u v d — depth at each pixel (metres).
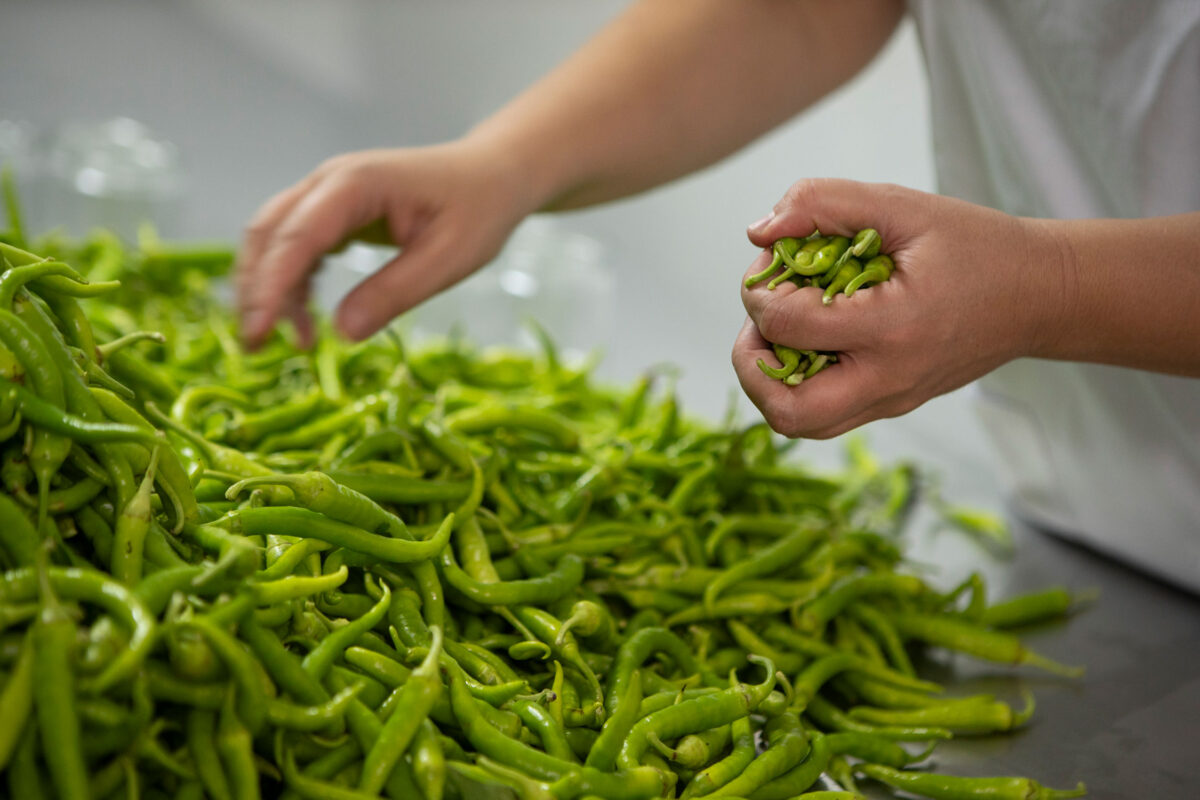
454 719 0.59
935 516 1.03
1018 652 0.77
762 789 0.61
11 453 0.55
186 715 0.54
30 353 0.55
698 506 0.84
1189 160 0.77
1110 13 0.77
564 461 0.83
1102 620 0.85
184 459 0.69
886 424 1.32
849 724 0.70
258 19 2.26
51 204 1.53
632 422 0.94
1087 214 0.84
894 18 1.01
